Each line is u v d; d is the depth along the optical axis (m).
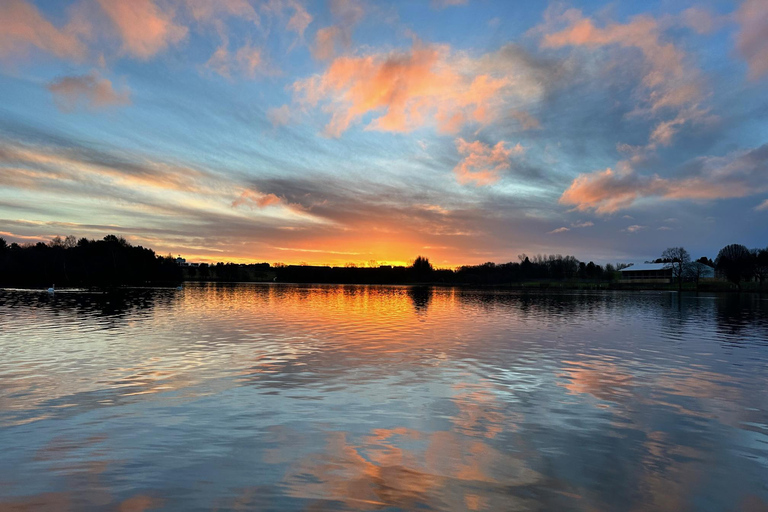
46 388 14.52
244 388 14.68
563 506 7.43
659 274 166.62
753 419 12.04
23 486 7.89
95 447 9.69
